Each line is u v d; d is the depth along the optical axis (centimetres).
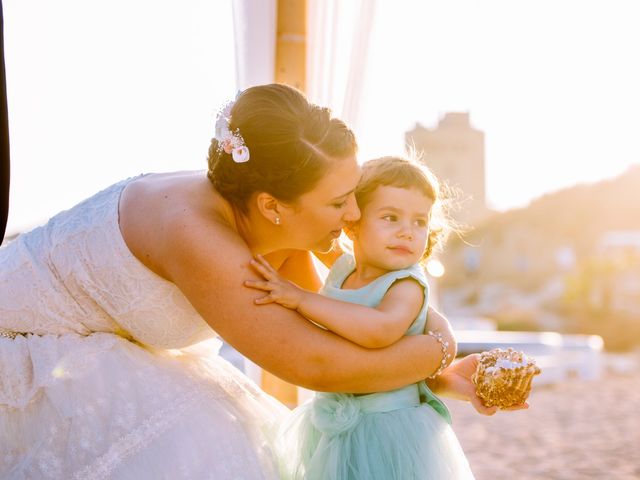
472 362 235
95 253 208
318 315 199
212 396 214
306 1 308
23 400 208
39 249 215
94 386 207
